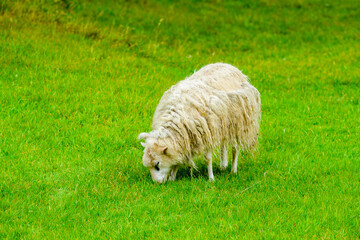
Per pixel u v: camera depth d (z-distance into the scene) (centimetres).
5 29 1817
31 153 1094
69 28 2030
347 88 1758
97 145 1180
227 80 1017
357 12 2928
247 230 797
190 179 1023
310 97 1675
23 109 1317
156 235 788
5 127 1200
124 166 1070
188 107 934
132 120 1348
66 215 844
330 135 1313
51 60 1664
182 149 934
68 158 1094
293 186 978
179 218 841
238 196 922
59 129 1244
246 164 1118
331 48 2327
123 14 2455
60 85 1487
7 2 2022
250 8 2928
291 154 1166
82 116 1323
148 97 1509
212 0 2969
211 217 843
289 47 2391
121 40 2062
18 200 880
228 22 2673
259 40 2469
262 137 1285
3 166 1019
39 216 834
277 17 2805
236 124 992
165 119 932
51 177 997
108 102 1424
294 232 787
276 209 871
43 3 2155
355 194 928
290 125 1408
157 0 2798
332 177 1012
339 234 779
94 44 1917
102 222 823
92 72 1644
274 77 1894
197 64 1997
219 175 1048
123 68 1727
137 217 847
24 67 1579
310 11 2930
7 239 759
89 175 1019
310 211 856
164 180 960
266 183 993
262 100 1612
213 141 950
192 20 2609
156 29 2367
